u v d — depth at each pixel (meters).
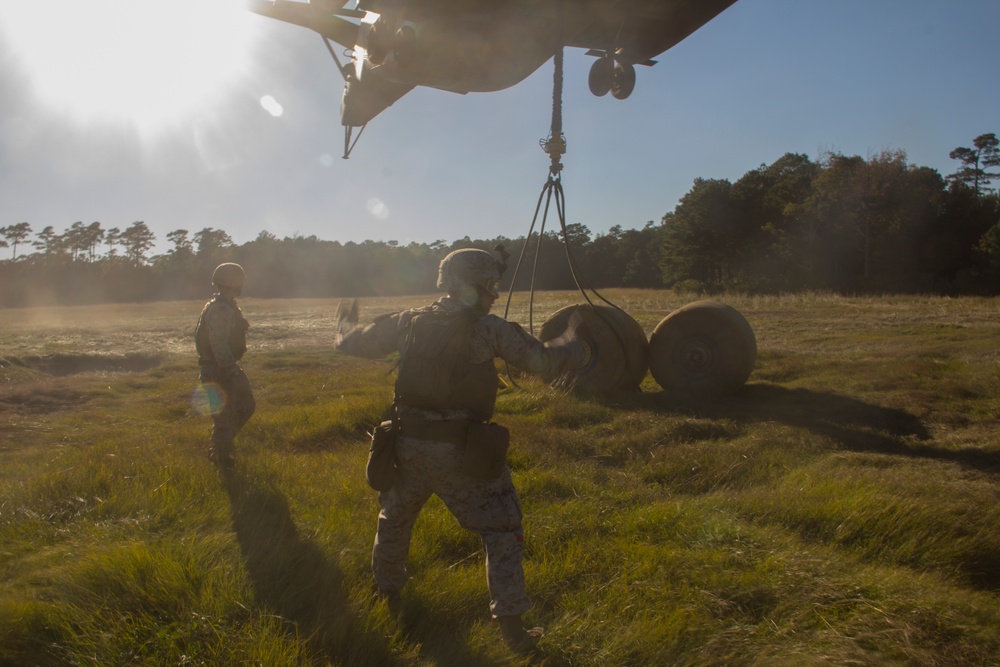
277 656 2.88
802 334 17.08
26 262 117.19
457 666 3.02
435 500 4.88
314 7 8.93
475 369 3.24
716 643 3.16
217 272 6.11
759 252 72.38
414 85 7.87
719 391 9.64
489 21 6.85
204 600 3.30
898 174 60.25
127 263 111.88
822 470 5.80
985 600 3.62
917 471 5.77
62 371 16.72
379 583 3.49
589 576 3.82
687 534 4.40
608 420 8.08
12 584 3.57
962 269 56.09
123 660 2.94
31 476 5.70
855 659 3.00
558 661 3.08
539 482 5.49
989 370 10.18
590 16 6.78
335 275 96.50
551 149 6.46
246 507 4.73
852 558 4.08
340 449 7.14
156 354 18.48
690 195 76.44
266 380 13.19
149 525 4.39
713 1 6.56
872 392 9.56
